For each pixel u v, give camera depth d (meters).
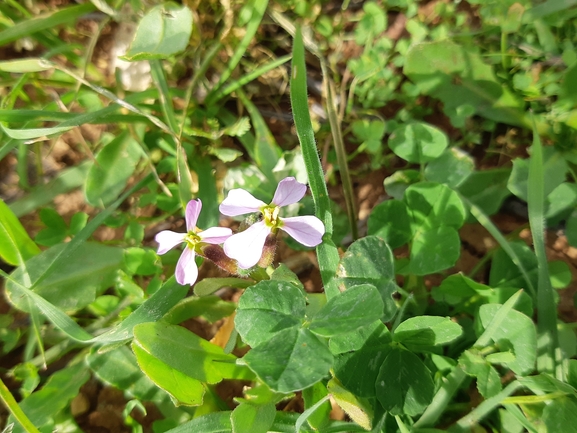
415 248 0.11
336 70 0.15
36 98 0.14
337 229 0.13
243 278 0.12
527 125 0.13
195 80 0.13
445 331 0.09
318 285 0.13
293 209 0.13
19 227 0.12
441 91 0.13
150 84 0.14
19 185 0.14
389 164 0.14
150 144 0.14
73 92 0.13
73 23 0.15
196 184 0.13
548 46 0.14
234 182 0.13
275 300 0.09
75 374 0.12
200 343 0.10
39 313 0.12
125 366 0.12
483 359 0.10
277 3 0.14
